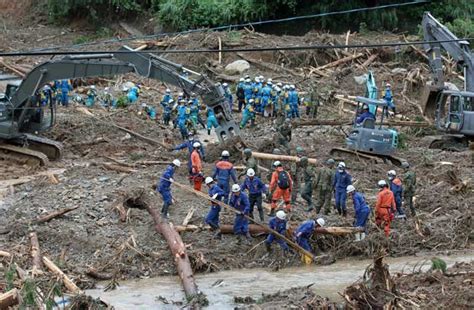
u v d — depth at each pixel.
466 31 55.59
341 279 22.09
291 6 58.41
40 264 21.61
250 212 24.94
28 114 33.22
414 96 47.12
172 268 22.67
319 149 34.31
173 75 30.28
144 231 24.28
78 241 23.50
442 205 27.41
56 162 32.72
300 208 26.84
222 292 21.08
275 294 20.45
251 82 43.28
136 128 37.53
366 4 59.59
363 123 32.84
